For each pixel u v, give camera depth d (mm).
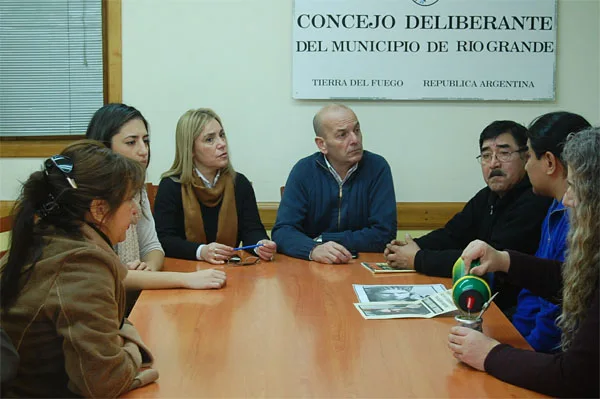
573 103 3713
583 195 1401
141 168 1438
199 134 2826
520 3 3629
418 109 3670
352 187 2918
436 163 3695
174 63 3633
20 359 1275
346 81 3645
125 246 2406
